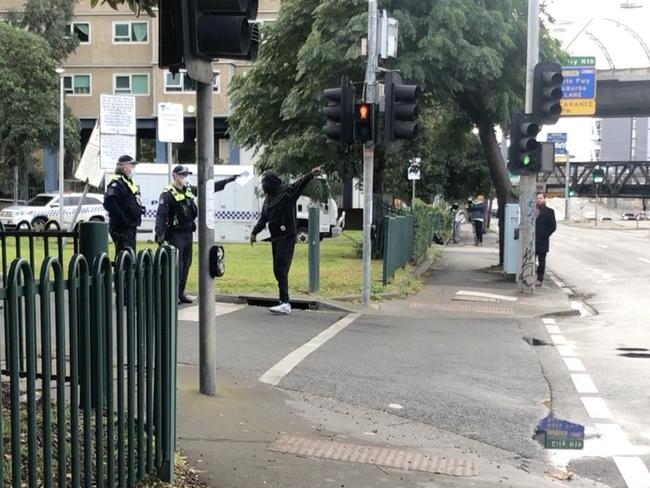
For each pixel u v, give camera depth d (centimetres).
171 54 520
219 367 729
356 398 647
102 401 352
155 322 398
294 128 1967
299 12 1898
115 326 381
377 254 1914
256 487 427
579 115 3091
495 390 693
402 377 729
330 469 465
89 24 4584
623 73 4297
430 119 2339
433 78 1642
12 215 2850
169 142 1315
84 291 336
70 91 4619
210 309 600
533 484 462
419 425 579
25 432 444
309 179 1052
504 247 1822
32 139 3559
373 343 894
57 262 316
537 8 1359
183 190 1051
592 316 1217
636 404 654
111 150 1300
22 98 3494
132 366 373
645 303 1385
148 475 400
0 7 4438
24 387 546
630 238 4053
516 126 1381
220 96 4362
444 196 3809
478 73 1641
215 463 460
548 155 1380
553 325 1104
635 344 946
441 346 897
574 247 3150
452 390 688
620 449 535
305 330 959
